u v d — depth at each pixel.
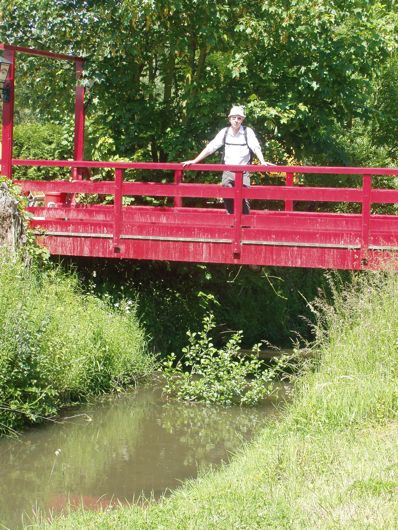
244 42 15.46
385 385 9.03
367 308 10.49
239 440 9.84
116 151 16.41
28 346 10.29
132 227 12.49
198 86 15.99
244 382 11.74
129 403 11.50
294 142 16.50
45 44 16.25
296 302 17.83
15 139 20.31
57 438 9.88
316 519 6.10
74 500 7.82
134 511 6.97
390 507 6.20
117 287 13.85
